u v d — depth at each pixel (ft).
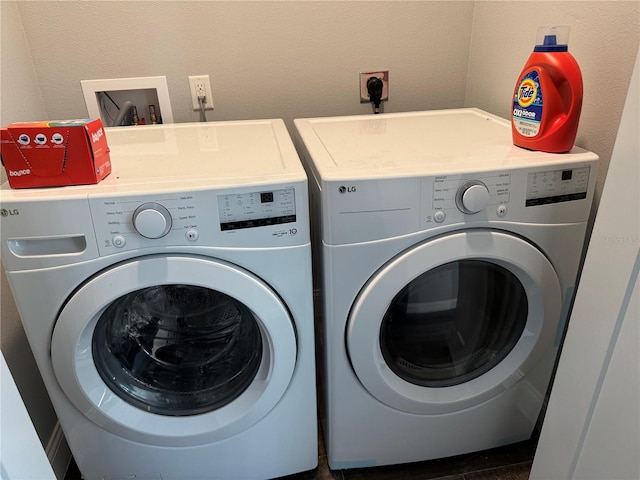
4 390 2.18
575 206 3.42
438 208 3.22
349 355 3.61
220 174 3.16
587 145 3.81
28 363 4.15
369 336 3.51
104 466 3.82
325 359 3.81
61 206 2.88
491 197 3.24
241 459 3.96
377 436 4.07
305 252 3.24
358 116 4.85
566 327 4.16
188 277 3.11
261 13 4.87
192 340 3.81
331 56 5.17
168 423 3.66
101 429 3.63
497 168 3.18
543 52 3.34
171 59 4.92
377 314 3.44
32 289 3.06
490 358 4.08
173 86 5.03
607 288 2.81
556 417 3.46
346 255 3.27
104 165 3.16
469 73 5.47
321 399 4.89
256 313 3.28
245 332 3.79
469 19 5.24
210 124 4.64
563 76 3.24
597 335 2.94
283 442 3.96
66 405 3.51
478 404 4.08
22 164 2.92
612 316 2.80
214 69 5.03
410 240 3.28
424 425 4.09
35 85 4.74
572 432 3.29
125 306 3.48
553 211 3.39
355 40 5.14
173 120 5.18
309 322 3.49
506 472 4.32
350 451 4.12
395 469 4.37
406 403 3.88
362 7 5.00
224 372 3.86
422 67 5.39
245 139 4.08
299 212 3.12
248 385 3.71
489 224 3.33
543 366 4.07
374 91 5.28
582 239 3.55
